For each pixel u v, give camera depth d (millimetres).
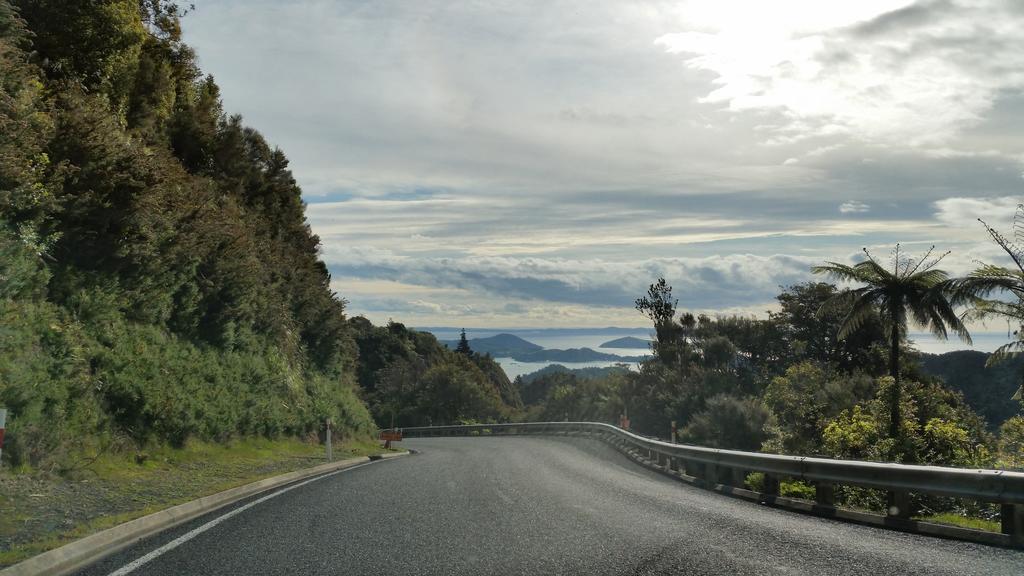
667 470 17578
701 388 39156
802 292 58031
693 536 7434
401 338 140875
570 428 45188
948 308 23797
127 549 6777
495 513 9008
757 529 7914
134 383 14008
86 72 20344
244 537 7332
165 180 17188
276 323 26797
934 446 19688
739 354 53656
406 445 39531
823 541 7195
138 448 13680
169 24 27484
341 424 29656
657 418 40875
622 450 26781
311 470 15594
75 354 12695
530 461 20156
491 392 115875
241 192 31047
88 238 14461
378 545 6926
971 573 5816
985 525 8125
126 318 16406
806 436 27250
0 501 8531
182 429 15297
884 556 6465
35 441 10383
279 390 24734
